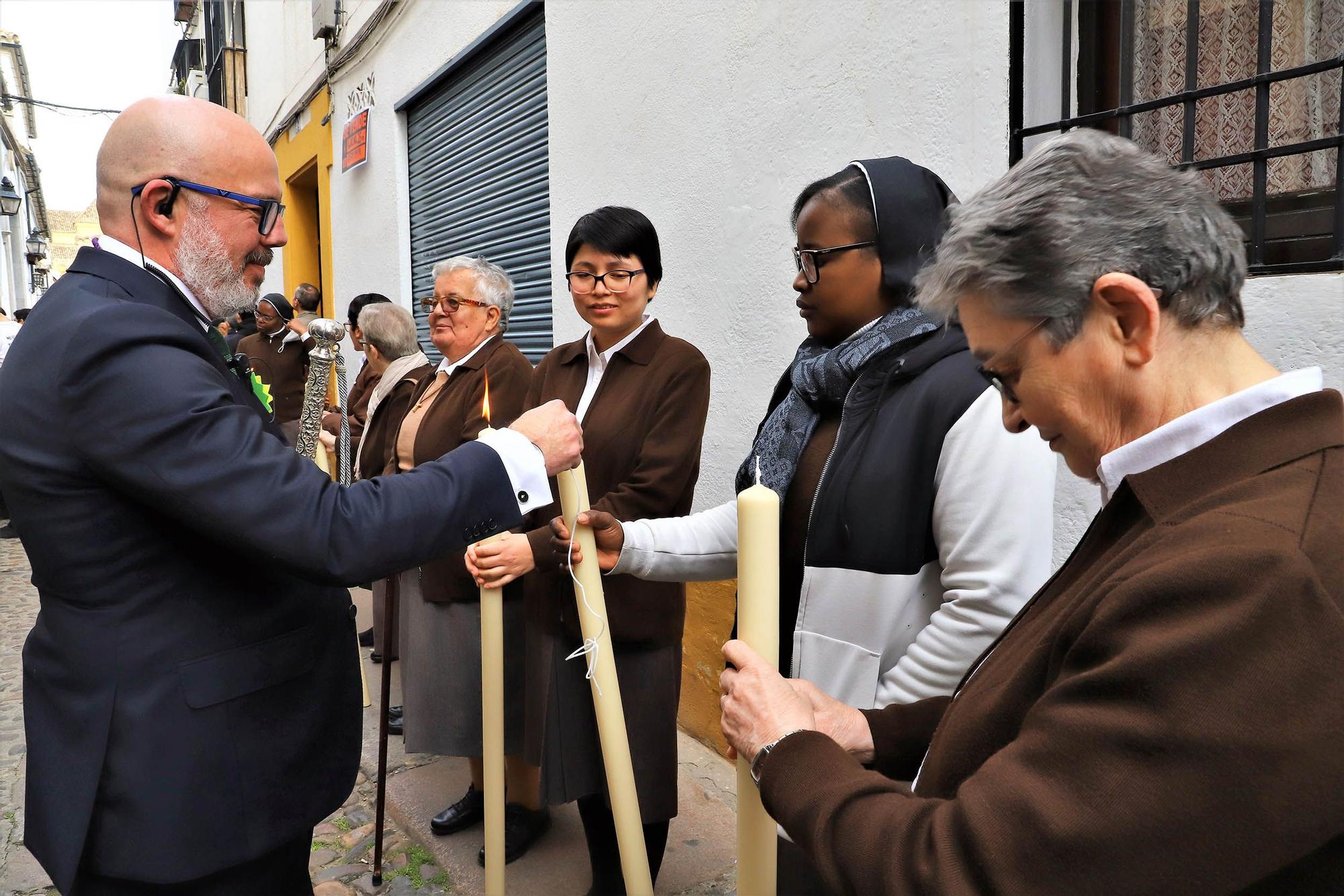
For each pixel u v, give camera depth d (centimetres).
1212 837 53
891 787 73
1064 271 65
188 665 120
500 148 433
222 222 129
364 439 321
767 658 88
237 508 110
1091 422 70
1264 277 146
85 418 110
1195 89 156
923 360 121
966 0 191
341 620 143
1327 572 54
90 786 116
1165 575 57
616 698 134
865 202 127
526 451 129
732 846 237
